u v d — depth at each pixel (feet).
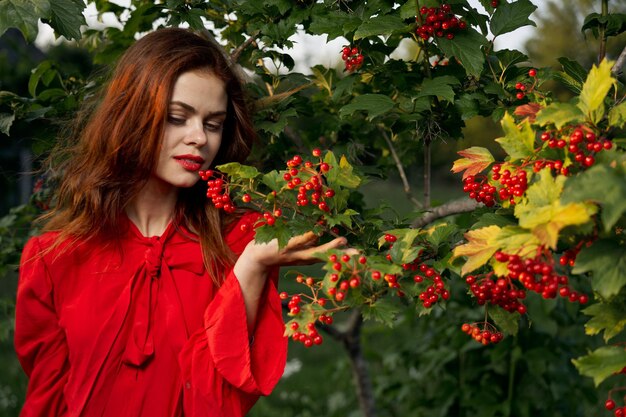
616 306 4.21
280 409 15.43
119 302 5.44
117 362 5.38
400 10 5.71
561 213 3.59
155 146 5.42
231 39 7.30
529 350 9.93
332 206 4.83
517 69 5.77
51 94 7.38
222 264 5.73
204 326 5.50
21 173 7.68
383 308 4.52
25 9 5.37
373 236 5.22
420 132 6.20
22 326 5.58
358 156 8.14
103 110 5.63
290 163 4.75
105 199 5.61
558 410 10.59
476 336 4.78
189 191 5.88
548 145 4.17
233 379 5.24
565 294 4.22
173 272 5.63
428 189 7.70
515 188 4.30
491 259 4.20
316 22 5.96
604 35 5.78
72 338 5.42
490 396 10.45
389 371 12.41
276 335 5.49
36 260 5.57
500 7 5.75
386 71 6.13
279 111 6.77
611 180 3.33
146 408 5.35
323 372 17.38
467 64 5.43
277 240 4.96
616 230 3.82
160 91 5.32
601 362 4.03
